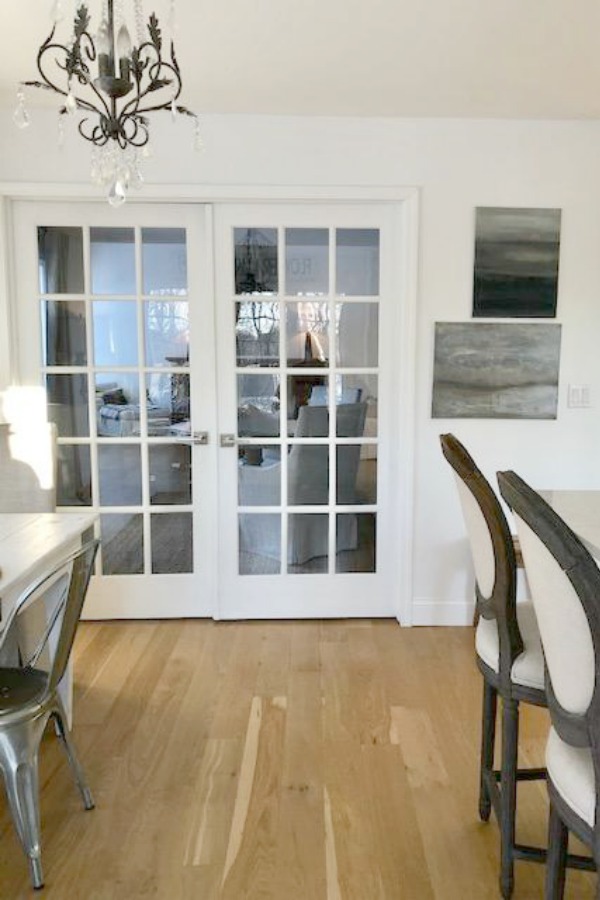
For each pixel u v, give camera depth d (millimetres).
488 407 3174
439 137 3027
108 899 1584
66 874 1658
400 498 3256
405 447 3191
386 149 3025
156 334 3182
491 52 2389
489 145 3037
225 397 3203
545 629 1083
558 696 1078
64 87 2672
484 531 1525
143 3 2051
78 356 3172
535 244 3092
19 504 2480
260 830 1821
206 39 2285
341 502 3307
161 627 3238
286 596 3336
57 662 1727
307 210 3104
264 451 3252
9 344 3076
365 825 1844
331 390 3232
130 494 3266
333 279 3146
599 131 3047
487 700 1776
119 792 1979
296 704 2504
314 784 2023
